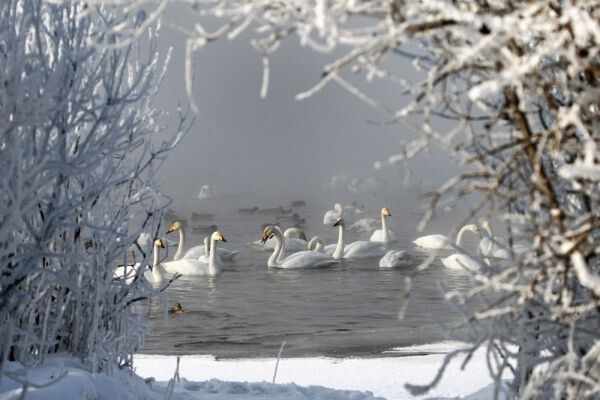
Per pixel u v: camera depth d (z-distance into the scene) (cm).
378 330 3000
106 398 1089
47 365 1127
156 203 1288
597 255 635
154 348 2717
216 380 1541
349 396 1498
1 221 955
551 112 595
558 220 589
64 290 1190
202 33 550
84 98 1076
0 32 959
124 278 1269
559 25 538
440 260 4950
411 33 541
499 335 612
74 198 1059
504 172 607
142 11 1178
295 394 1466
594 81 603
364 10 547
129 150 1214
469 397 1451
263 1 541
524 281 672
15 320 1103
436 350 2538
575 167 531
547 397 646
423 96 567
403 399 1688
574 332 629
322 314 3416
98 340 1191
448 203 588
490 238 677
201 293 3966
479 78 604
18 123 907
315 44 530
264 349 2691
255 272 4669
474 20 519
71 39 1078
